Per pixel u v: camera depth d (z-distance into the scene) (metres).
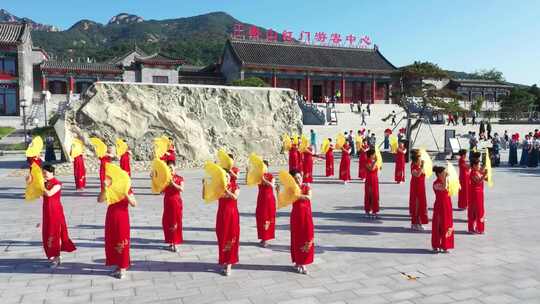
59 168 23.30
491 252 10.76
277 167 27.59
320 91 64.38
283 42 64.38
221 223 9.15
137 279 8.94
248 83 45.66
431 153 32.91
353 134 41.12
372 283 8.80
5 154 35.28
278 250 10.91
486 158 12.47
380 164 14.29
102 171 16.81
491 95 77.62
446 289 8.51
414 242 11.65
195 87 27.28
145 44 132.12
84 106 24.36
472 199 12.37
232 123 28.11
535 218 14.17
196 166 26.08
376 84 66.75
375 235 12.33
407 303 7.88
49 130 34.16
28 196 9.41
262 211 11.16
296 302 7.87
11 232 12.25
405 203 16.61
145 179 21.95
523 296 8.19
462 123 52.62
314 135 32.38
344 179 21.30
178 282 8.79
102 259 10.10
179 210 10.71
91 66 60.16
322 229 12.91
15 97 55.94
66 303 7.80
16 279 8.91
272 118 29.48
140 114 25.28
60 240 9.62
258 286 8.60
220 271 9.41
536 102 72.25
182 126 25.92
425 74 30.11
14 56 55.41
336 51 66.50
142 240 11.58
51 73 58.94
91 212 14.73
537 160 28.17
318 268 9.65
